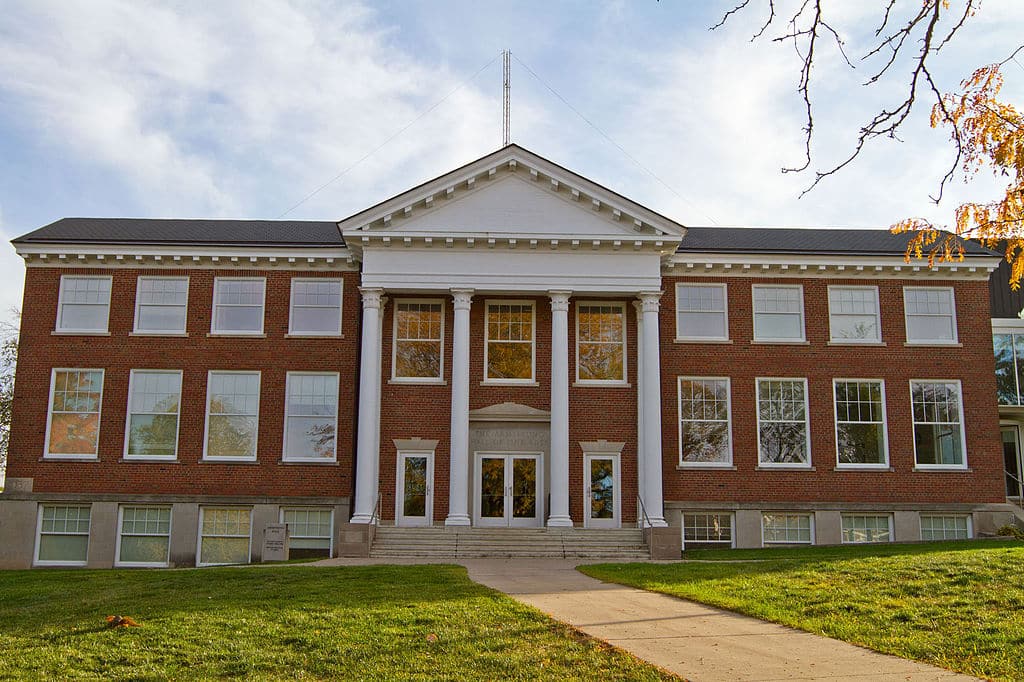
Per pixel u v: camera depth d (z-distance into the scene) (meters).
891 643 13.82
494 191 33.69
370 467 32.09
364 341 33.03
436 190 33.22
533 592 20.03
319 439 34.50
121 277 35.44
